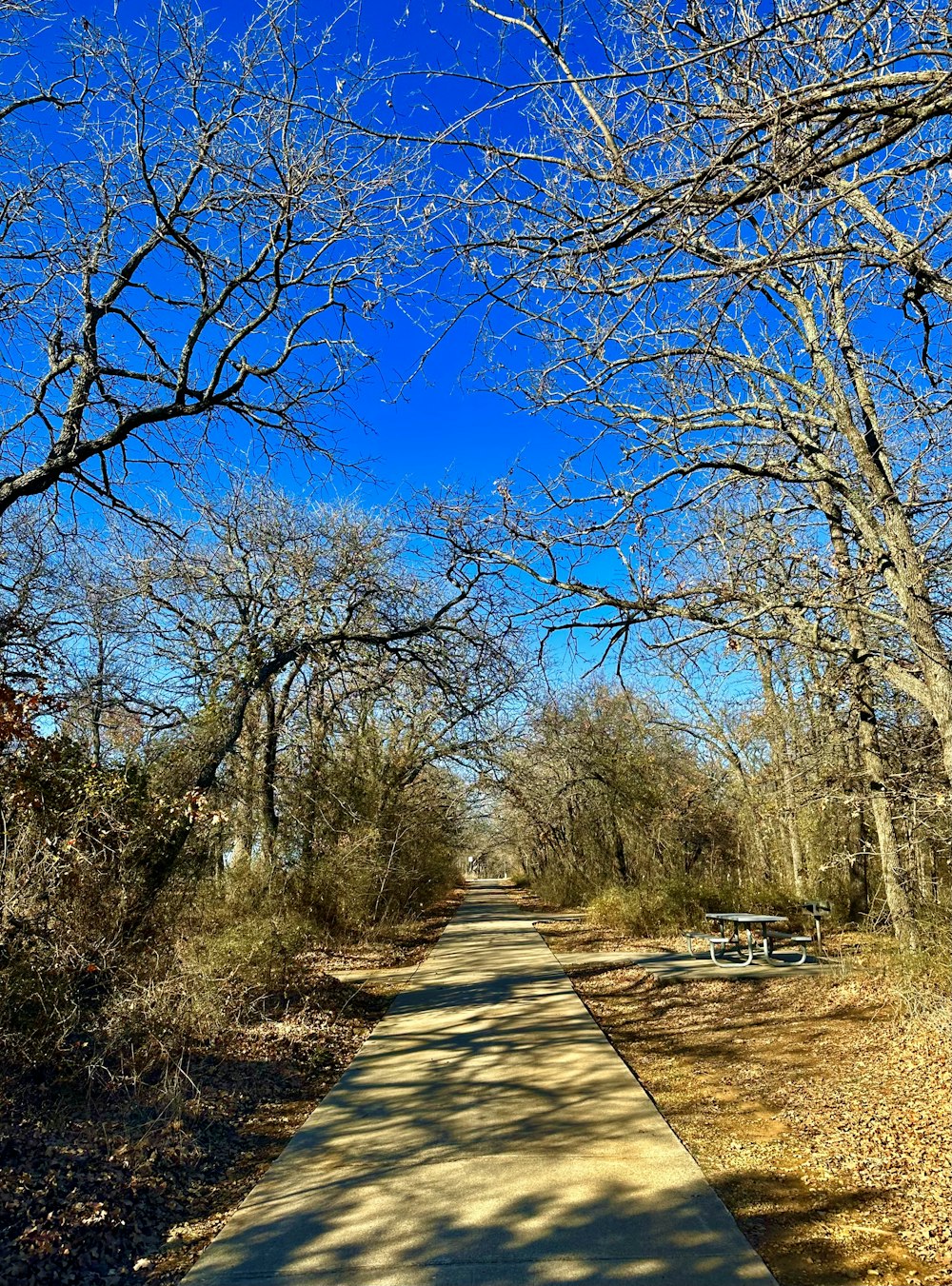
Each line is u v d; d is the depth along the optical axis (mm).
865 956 11227
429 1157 5531
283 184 7707
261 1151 6062
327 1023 9953
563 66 4320
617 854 26844
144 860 8438
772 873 22312
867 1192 4688
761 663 14422
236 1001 9156
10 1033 5859
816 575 7953
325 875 17578
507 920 25938
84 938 6977
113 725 13500
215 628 16281
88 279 8250
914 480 7656
